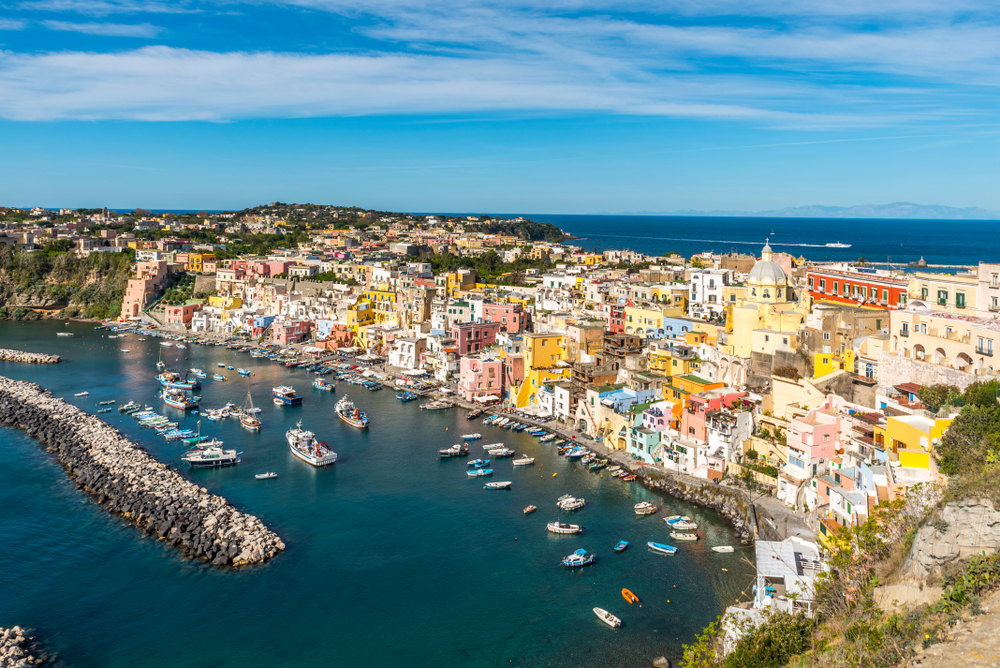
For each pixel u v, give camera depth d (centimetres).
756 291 16625
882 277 17900
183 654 8831
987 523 5191
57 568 10712
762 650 6169
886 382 12812
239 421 18588
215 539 11350
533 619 9506
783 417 13838
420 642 9081
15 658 8550
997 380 10281
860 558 6344
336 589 10275
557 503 13200
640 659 8612
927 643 4578
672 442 14450
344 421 18600
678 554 11156
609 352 19812
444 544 11612
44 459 15325
